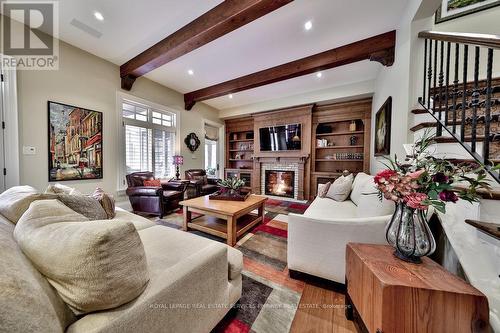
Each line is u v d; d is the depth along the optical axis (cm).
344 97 418
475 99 123
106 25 246
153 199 313
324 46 282
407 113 204
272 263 186
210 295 100
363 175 281
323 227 148
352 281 119
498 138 134
